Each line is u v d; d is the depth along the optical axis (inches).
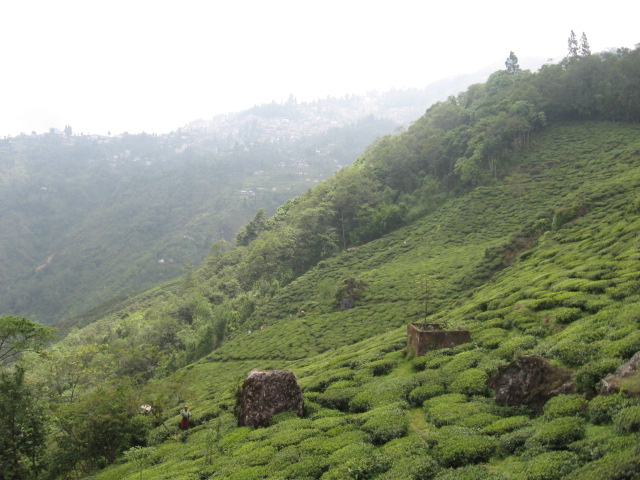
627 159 2947.8
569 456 453.7
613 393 517.3
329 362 1304.1
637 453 390.9
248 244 4790.8
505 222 2851.9
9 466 932.6
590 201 2132.1
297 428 750.5
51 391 1562.5
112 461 1016.9
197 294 3715.6
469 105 5211.6
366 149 5876.0
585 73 4202.8
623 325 741.9
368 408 800.3
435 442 581.9
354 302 2287.2
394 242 3312.0
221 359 2155.5
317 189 4416.8
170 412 1363.2
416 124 5295.3
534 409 613.6
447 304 1865.2
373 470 554.6
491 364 800.9
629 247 1264.8
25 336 1092.5
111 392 1083.9
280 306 2716.5
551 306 1033.5
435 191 3971.5
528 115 3988.7
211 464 725.3
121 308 5698.8
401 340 1289.4
